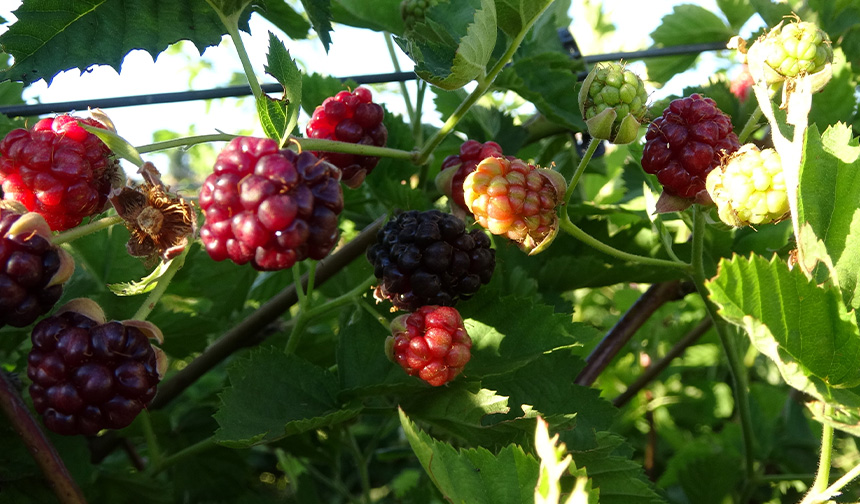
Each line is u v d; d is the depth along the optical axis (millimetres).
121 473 256
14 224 146
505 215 177
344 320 279
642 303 274
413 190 236
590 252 274
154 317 252
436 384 181
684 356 379
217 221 142
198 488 283
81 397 151
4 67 267
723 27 346
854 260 147
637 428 386
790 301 131
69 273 152
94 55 202
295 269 228
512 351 202
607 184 404
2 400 169
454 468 141
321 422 189
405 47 196
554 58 274
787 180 140
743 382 266
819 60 175
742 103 282
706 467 301
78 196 164
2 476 208
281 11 262
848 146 150
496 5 187
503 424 185
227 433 189
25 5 193
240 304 291
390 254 188
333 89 267
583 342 201
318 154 205
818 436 328
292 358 207
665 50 316
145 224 157
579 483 114
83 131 167
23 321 149
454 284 189
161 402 262
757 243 266
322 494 402
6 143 163
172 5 209
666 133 186
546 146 335
